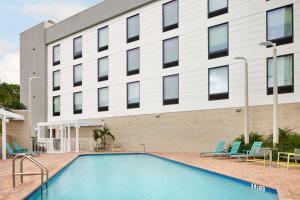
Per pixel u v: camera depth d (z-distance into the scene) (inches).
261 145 664.4
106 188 423.8
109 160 853.2
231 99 890.7
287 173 473.7
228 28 910.4
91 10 1326.3
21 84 1668.3
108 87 1257.4
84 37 1365.7
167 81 1063.0
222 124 906.1
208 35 957.8
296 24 785.6
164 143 1058.1
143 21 1141.7
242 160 706.2
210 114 937.5
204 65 961.5
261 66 836.6
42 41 1560.0
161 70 1078.4
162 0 1082.7
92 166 708.0
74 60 1407.5
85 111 1346.0
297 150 524.7
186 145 994.1
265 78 826.8
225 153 761.6
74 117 1395.2
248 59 862.5
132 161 818.8
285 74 796.6
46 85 1546.5
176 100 1032.2
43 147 1137.4
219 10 934.4
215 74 935.7
